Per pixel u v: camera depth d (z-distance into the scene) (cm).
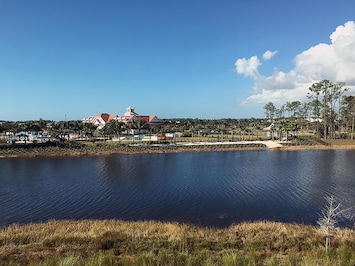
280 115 16800
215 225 2483
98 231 1981
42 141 9419
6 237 1838
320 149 8338
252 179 4422
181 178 4584
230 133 14188
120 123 11044
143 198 3425
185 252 1548
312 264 1234
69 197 3512
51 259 1340
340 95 10800
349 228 2270
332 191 3569
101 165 5947
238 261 1338
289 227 2088
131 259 1424
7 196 3575
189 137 11912
